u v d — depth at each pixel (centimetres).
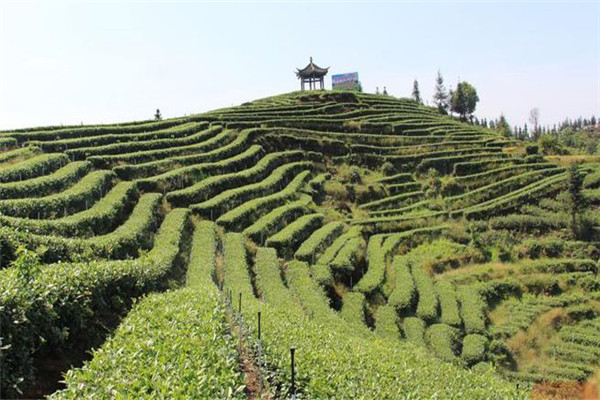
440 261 6506
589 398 4344
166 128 8519
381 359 2486
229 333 2156
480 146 10156
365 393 1712
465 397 2119
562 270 6556
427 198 8344
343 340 2852
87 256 3497
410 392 1870
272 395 1669
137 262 2952
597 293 6122
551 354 5075
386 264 5969
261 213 6203
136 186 5800
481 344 4731
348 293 5112
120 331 1872
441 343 4541
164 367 1363
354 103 11988
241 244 5162
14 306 1455
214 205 5844
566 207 7762
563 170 9006
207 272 4078
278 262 5081
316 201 7575
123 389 1232
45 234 3881
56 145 6334
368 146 9325
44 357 1667
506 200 8006
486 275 6306
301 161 8525
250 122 9281
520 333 5247
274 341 2191
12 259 2881
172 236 4738
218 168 7062
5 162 5619
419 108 13100
